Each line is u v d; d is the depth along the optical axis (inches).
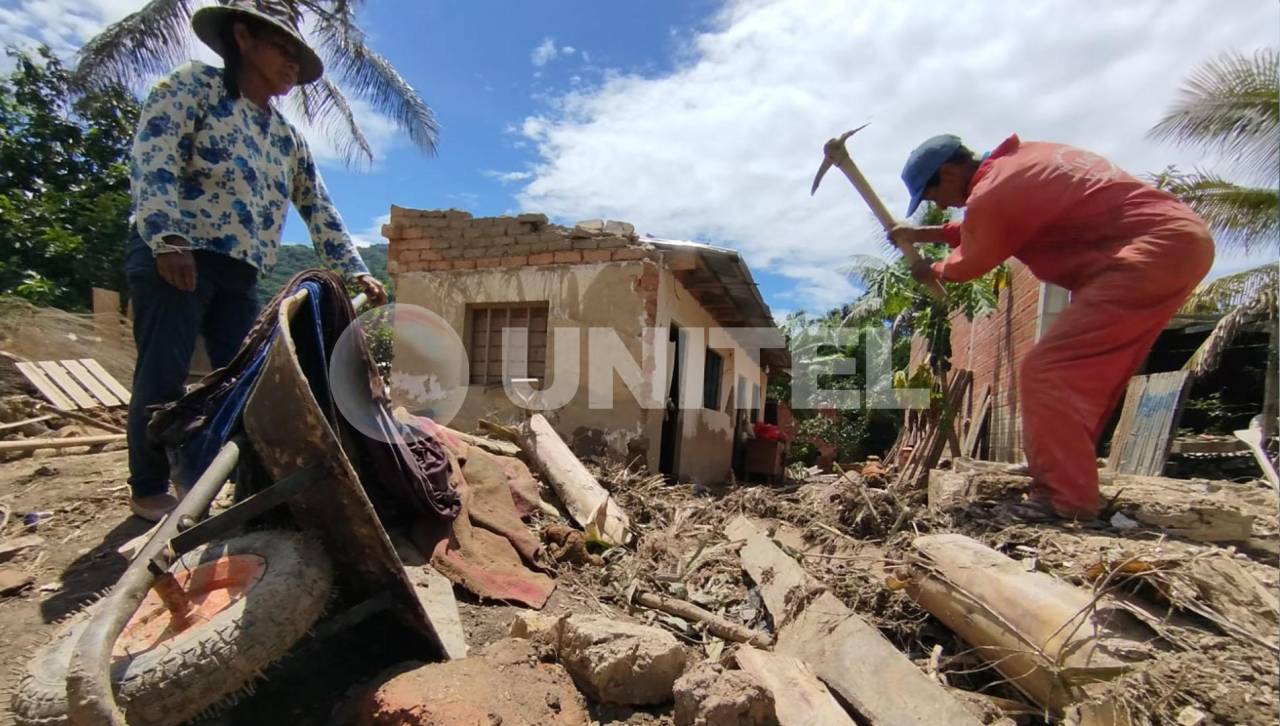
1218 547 110.9
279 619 73.3
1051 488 130.0
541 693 81.7
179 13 397.1
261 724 77.7
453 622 100.0
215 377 99.4
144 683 64.6
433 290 279.4
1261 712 69.3
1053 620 84.3
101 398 248.5
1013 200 130.8
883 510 146.9
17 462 176.6
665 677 83.6
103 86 428.8
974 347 565.6
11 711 67.6
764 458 416.5
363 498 79.3
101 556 114.7
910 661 90.0
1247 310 304.8
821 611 102.4
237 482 95.9
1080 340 127.2
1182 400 189.3
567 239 263.9
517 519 141.1
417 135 460.8
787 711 78.4
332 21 423.8
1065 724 76.6
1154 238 123.0
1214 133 334.6
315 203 137.2
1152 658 77.7
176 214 106.0
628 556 143.2
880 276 349.7
